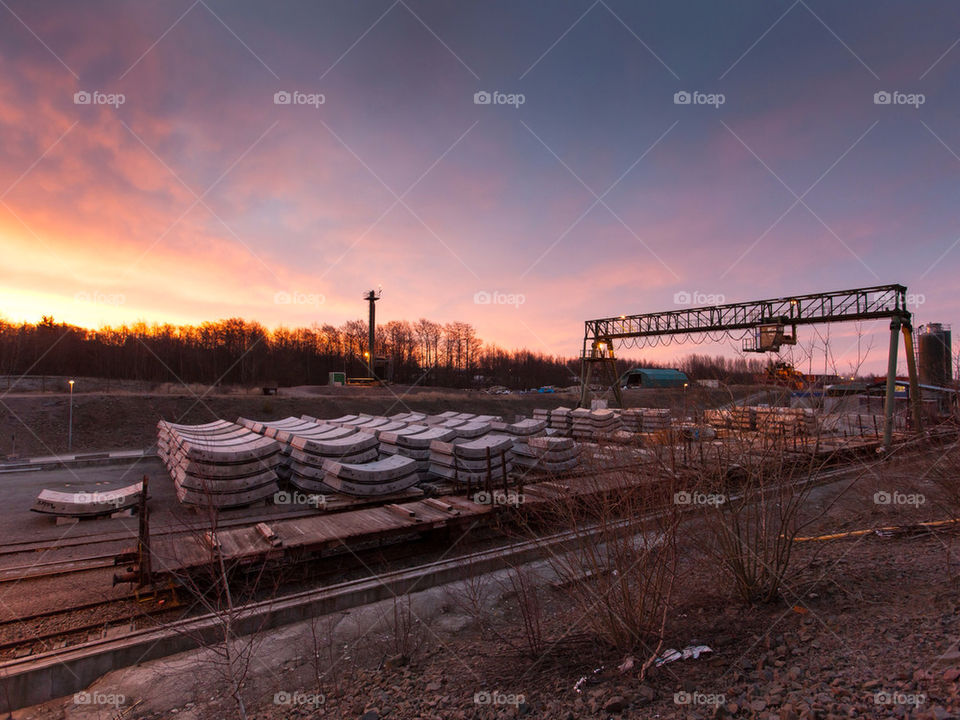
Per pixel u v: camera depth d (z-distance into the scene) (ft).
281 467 50.70
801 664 13.20
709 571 19.99
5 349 188.85
